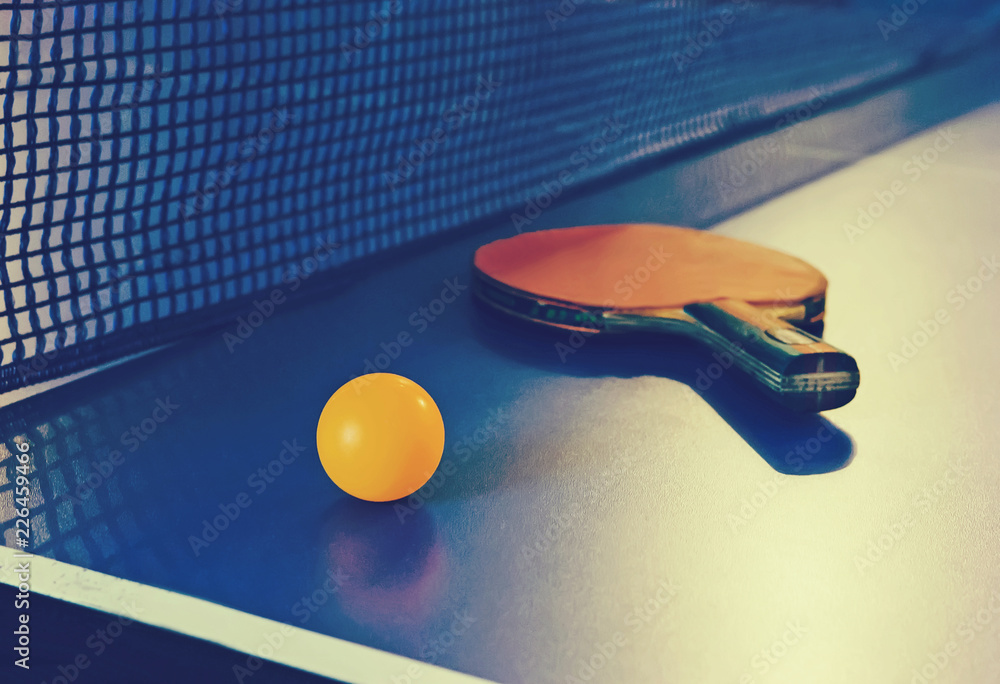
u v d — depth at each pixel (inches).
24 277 24.5
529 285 24.1
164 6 45.8
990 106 56.1
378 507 18.4
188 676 15.9
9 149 26.6
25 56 38.1
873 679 15.5
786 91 58.3
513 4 58.7
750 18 83.0
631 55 60.9
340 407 18.3
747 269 24.5
